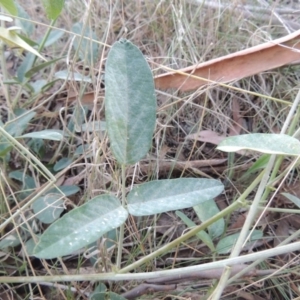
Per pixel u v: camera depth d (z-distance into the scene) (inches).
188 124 12.8
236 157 12.3
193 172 11.9
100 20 14.4
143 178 11.6
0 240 9.8
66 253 6.2
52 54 15.1
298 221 11.2
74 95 12.1
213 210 9.3
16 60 15.6
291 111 8.6
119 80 6.6
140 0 14.7
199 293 9.5
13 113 11.6
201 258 9.9
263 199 8.3
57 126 13.1
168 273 7.1
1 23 12.1
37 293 10.1
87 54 11.8
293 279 10.1
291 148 6.7
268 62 10.0
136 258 10.1
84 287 9.8
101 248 9.1
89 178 9.7
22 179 11.0
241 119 13.2
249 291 9.9
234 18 14.7
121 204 6.8
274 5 13.9
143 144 6.8
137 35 14.3
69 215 6.4
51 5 9.7
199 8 13.6
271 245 10.9
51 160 12.0
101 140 10.3
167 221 11.1
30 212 10.5
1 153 9.9
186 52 13.8
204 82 10.6
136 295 8.9
